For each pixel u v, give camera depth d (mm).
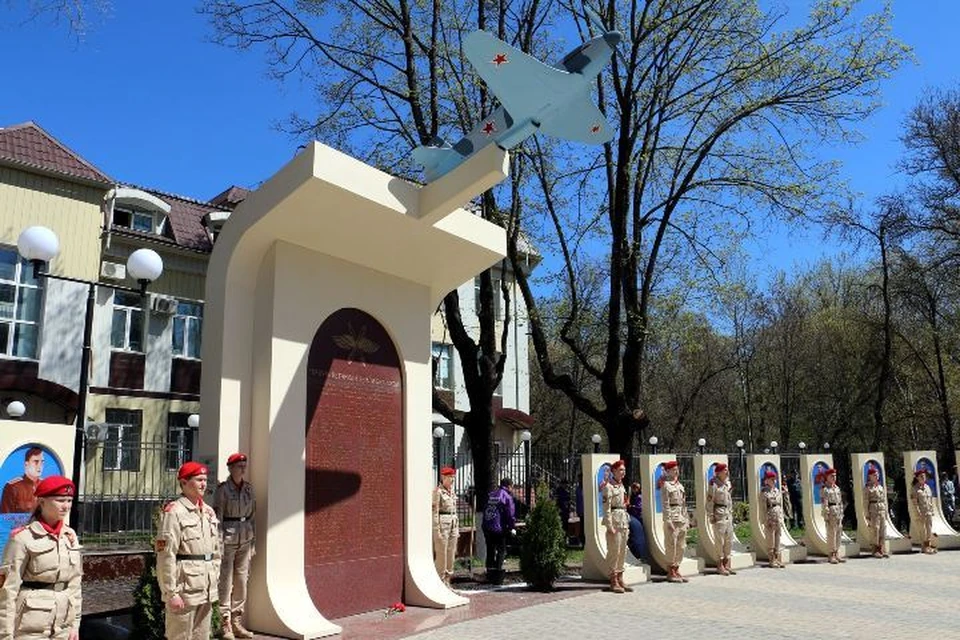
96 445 19297
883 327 29016
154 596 7039
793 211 17672
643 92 17422
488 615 9492
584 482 12906
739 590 11844
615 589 11625
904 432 33812
